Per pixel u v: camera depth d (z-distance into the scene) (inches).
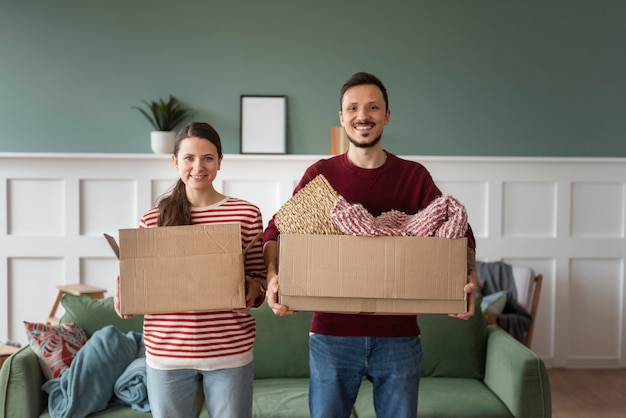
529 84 171.9
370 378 76.9
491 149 172.7
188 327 70.5
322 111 169.8
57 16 164.7
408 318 75.5
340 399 75.3
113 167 162.6
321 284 67.5
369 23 169.5
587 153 173.6
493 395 105.7
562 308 170.1
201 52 167.5
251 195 165.8
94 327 112.8
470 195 168.6
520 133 172.7
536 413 97.7
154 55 166.9
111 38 166.1
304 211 69.7
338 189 77.2
